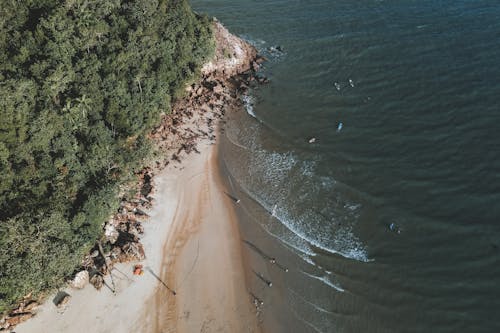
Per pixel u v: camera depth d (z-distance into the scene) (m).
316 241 52.88
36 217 45.78
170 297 46.84
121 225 52.97
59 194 50.16
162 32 73.19
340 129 68.81
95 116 59.56
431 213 54.81
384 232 53.31
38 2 68.25
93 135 57.72
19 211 47.41
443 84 75.12
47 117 52.75
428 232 52.75
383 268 49.59
